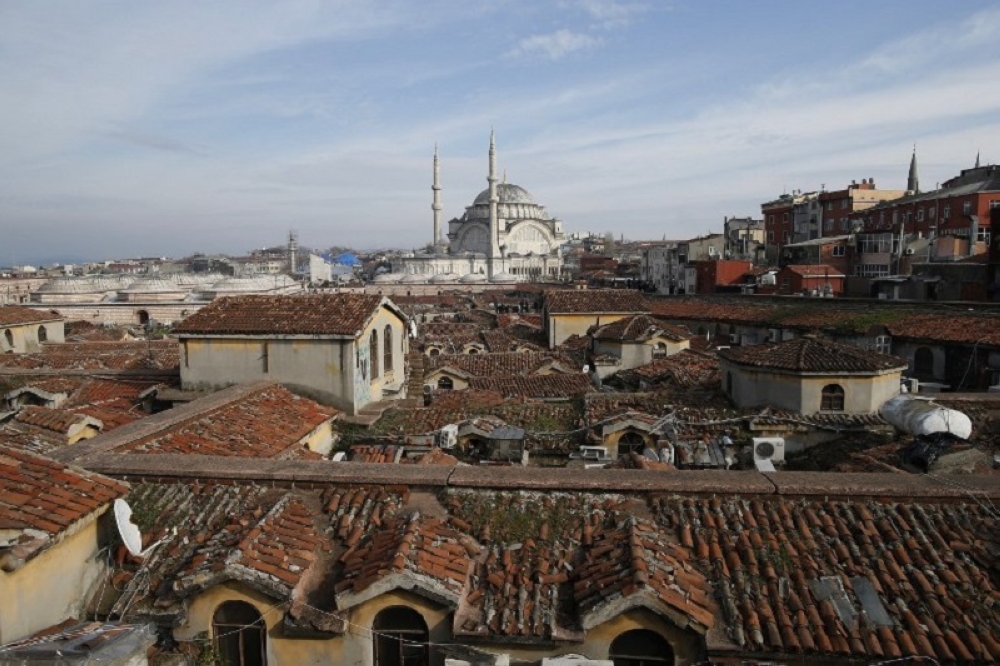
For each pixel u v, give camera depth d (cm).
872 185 11094
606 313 6028
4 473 1144
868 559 1166
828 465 2352
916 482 1324
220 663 1133
